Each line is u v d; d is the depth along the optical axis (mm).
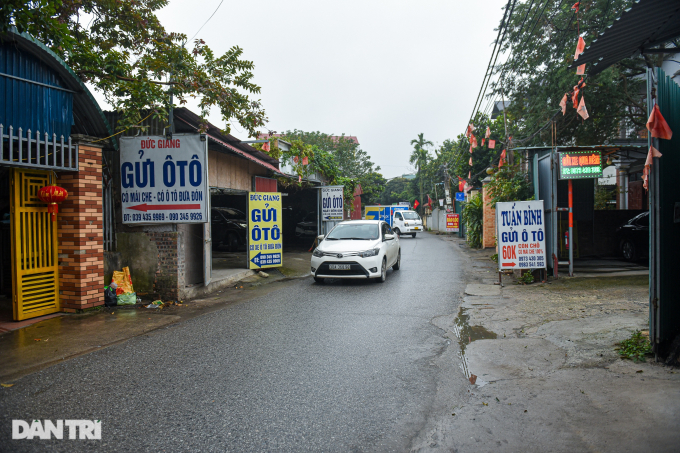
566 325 6066
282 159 14125
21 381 4484
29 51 6578
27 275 7043
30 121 6664
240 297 9164
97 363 5023
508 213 9914
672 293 4738
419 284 10438
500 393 4016
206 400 3971
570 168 9938
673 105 4773
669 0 3553
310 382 4391
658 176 4488
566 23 12695
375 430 3389
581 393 3879
